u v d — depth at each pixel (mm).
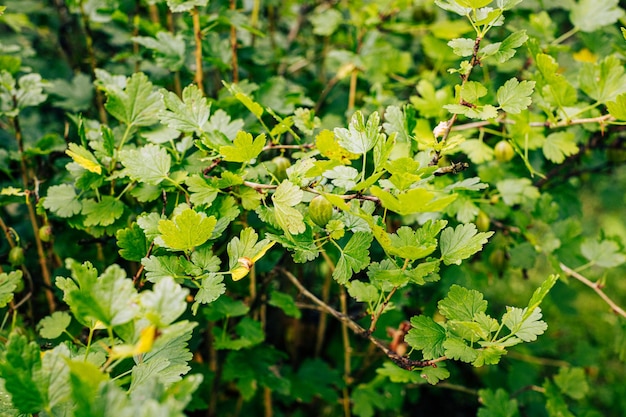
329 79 1009
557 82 623
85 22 803
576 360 937
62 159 756
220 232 587
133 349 483
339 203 543
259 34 732
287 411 984
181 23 897
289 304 725
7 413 536
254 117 715
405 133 612
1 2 862
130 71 809
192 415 849
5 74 691
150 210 680
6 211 820
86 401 475
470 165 785
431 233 561
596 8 756
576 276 739
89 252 756
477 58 579
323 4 1008
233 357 755
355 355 893
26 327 734
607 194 1549
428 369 569
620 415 1105
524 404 888
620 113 580
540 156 777
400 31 850
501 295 1273
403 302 733
